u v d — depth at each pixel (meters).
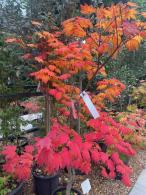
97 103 2.68
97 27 2.55
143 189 3.10
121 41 2.27
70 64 2.25
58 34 2.58
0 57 2.68
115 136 2.12
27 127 4.04
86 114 2.84
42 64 2.47
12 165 2.01
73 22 2.29
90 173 3.24
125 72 5.05
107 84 2.67
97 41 2.42
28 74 2.70
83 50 2.27
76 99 2.37
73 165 1.79
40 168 2.78
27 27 2.71
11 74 2.83
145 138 3.53
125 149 2.07
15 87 3.03
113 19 2.35
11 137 3.30
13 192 2.35
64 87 2.39
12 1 3.05
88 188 2.59
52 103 3.09
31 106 3.24
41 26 2.63
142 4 5.58
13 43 2.58
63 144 1.76
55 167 1.58
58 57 2.38
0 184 2.37
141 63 6.22
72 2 2.95
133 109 4.52
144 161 3.92
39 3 3.01
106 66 4.40
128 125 3.26
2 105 3.00
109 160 1.99
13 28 2.74
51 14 2.84
